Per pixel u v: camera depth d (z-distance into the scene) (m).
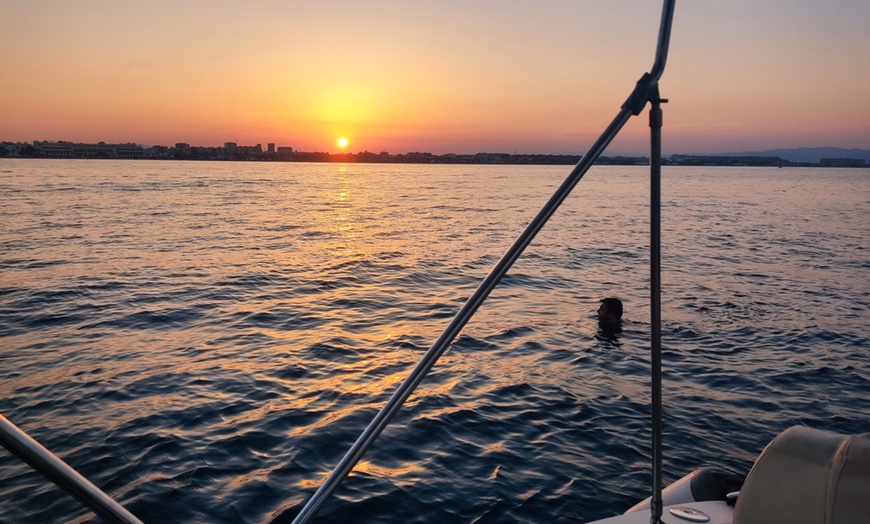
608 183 112.75
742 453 6.45
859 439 1.55
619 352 10.05
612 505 5.41
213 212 41.03
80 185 70.44
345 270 19.31
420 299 15.01
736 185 106.44
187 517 5.15
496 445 6.53
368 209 47.25
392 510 5.26
